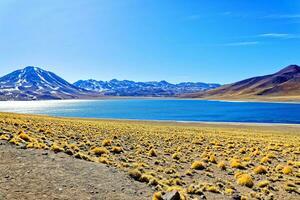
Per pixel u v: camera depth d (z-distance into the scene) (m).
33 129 35.12
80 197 12.40
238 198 17.22
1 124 34.41
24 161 16.61
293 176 24.48
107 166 19.06
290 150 39.16
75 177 15.10
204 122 118.44
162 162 26.61
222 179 22.19
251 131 80.44
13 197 11.23
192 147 38.75
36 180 13.66
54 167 16.30
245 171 25.70
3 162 15.87
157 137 48.28
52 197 11.88
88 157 20.69
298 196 18.80
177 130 68.94
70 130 43.84
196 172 23.94
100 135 42.28
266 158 30.59
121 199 13.05
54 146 21.27
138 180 17.23
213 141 45.50
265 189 19.41
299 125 108.88
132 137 45.12
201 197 16.44
